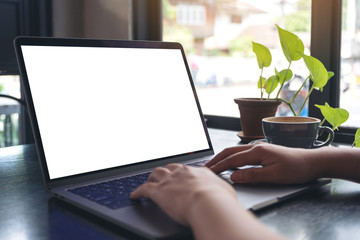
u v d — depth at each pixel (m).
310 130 0.88
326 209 0.62
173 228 0.51
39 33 1.84
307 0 1.36
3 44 1.77
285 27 1.80
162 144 0.87
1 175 0.84
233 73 2.71
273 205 0.64
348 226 0.56
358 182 0.73
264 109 1.09
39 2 1.81
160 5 1.73
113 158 0.79
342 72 1.31
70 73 0.78
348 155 0.73
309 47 1.34
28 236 0.52
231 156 0.72
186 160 0.91
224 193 0.48
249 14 2.60
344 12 1.28
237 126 1.52
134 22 1.73
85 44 0.82
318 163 0.71
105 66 0.83
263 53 1.12
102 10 1.81
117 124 0.81
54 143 0.72
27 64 0.73
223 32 3.08
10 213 0.61
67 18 1.87
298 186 0.69
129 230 0.53
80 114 0.77
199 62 2.87
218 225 0.40
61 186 0.70
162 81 0.93
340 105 1.32
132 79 0.87
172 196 0.52
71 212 0.61
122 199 0.62
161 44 0.96
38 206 0.64
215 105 1.70
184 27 2.84
